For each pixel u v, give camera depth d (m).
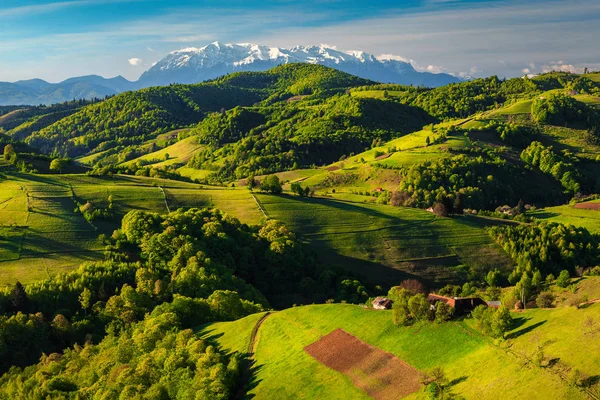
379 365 70.94
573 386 53.62
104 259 149.25
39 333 113.38
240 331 94.19
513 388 56.59
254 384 75.12
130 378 83.50
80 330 117.38
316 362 75.81
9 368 105.88
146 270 136.88
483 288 161.88
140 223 161.12
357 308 90.94
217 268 143.00
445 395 58.19
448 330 73.06
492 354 64.25
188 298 113.25
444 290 148.75
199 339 92.88
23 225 161.25
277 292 154.12
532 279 138.88
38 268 139.88
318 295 149.25
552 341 61.62
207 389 72.44
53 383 90.62
